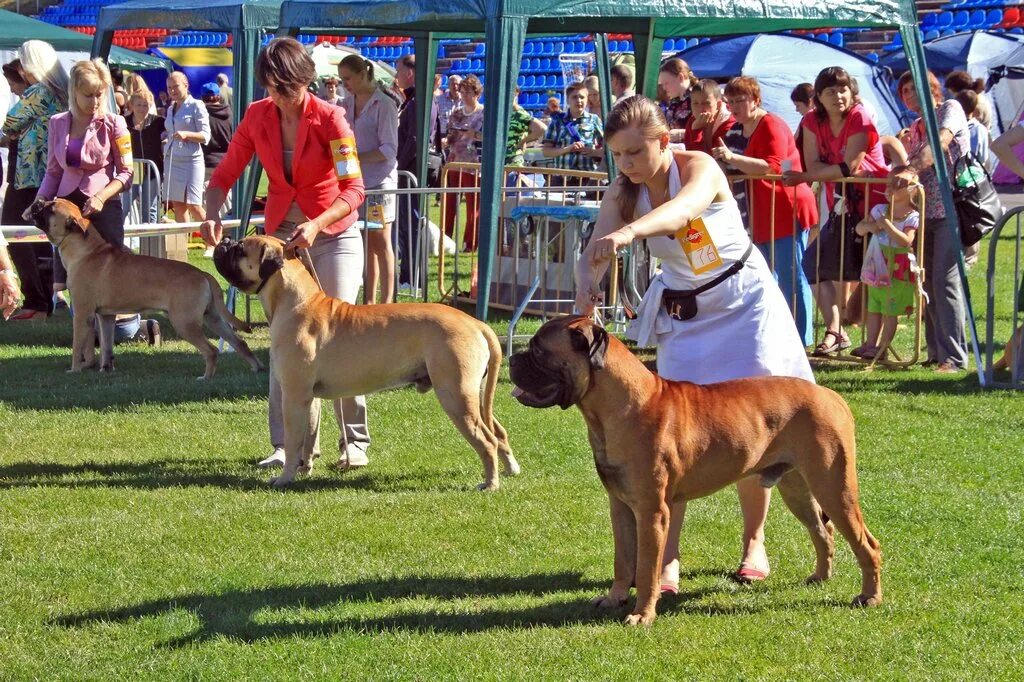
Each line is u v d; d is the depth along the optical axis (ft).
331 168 19.04
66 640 12.71
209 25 32.71
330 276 19.21
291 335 18.07
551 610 13.62
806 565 15.24
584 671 11.89
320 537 16.24
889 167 30.99
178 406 24.29
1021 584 14.42
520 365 12.38
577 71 73.15
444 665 12.02
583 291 12.42
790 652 12.35
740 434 12.74
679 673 11.86
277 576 14.70
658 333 14.23
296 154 18.70
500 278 37.55
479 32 40.19
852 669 11.95
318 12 29.94
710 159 13.34
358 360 18.12
